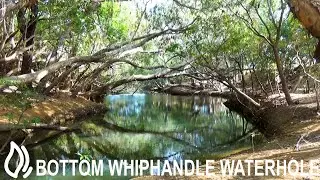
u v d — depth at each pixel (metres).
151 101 47.25
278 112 21.64
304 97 24.91
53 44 23.33
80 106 28.66
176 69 28.77
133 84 63.81
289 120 19.34
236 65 38.16
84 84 32.78
